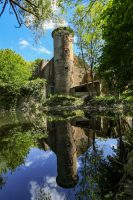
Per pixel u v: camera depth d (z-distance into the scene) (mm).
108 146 9609
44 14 9578
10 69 42719
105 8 7105
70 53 52250
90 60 37094
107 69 8344
